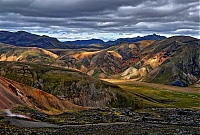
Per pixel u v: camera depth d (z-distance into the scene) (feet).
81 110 481.87
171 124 378.94
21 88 450.71
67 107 491.72
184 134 285.02
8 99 355.77
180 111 542.98
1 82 404.98
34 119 319.47
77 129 286.66
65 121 346.13
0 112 301.02
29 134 214.69
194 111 554.87
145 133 279.08
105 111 476.54
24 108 359.25
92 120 371.76
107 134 262.26
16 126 248.93
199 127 355.56
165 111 540.52
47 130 258.16
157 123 385.09
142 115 468.34
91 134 257.34
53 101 476.54
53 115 381.81
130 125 342.23
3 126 228.22
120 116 425.69
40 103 448.65
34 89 474.49
